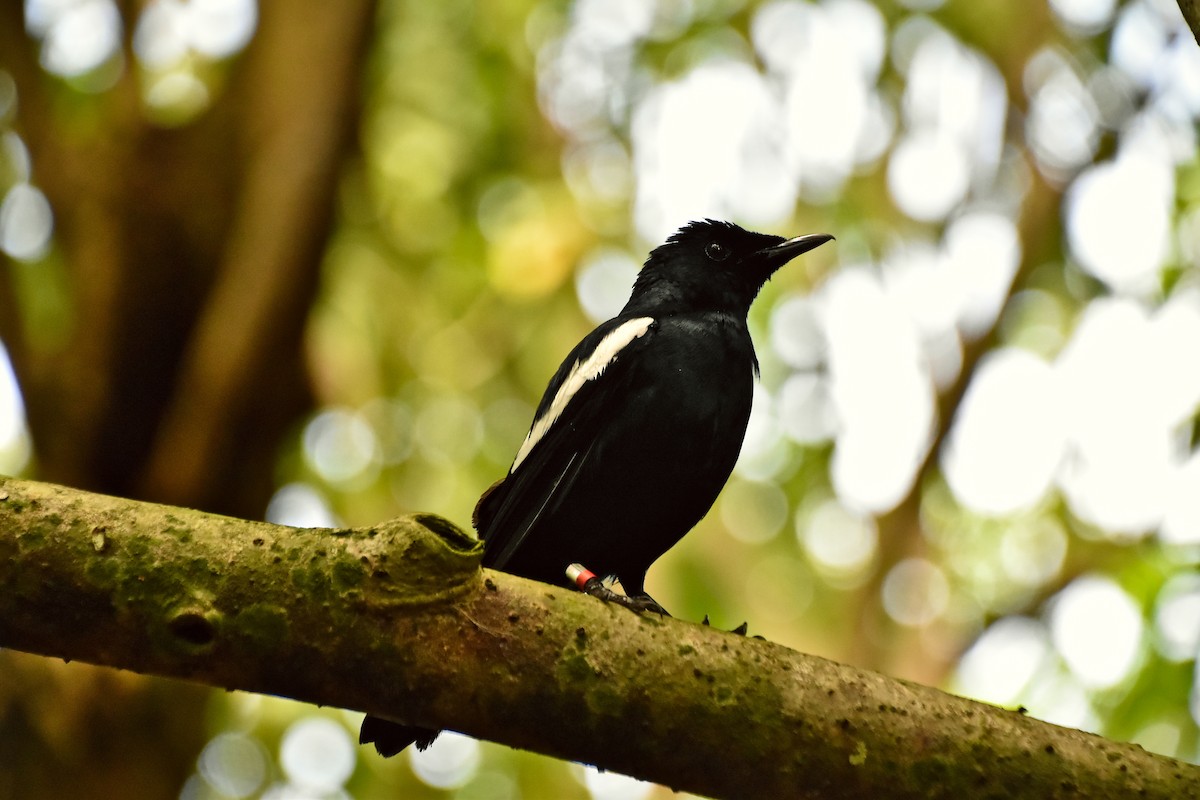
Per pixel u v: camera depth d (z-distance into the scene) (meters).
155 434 12.49
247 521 5.30
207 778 13.63
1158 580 10.70
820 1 15.02
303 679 5.24
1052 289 16.03
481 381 15.06
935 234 15.83
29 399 12.39
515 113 15.38
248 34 13.18
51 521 5.09
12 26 12.62
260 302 12.09
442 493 14.64
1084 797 5.38
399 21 14.77
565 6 15.64
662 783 5.50
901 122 15.62
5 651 11.57
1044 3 15.38
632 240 15.38
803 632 15.91
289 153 12.38
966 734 5.42
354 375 13.94
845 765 5.36
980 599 15.62
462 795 14.00
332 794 13.66
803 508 16.17
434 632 5.24
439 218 15.00
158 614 5.08
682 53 15.48
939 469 15.78
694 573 14.66
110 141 12.61
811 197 15.56
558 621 5.36
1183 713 10.59
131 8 12.91
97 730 11.51
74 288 12.46
